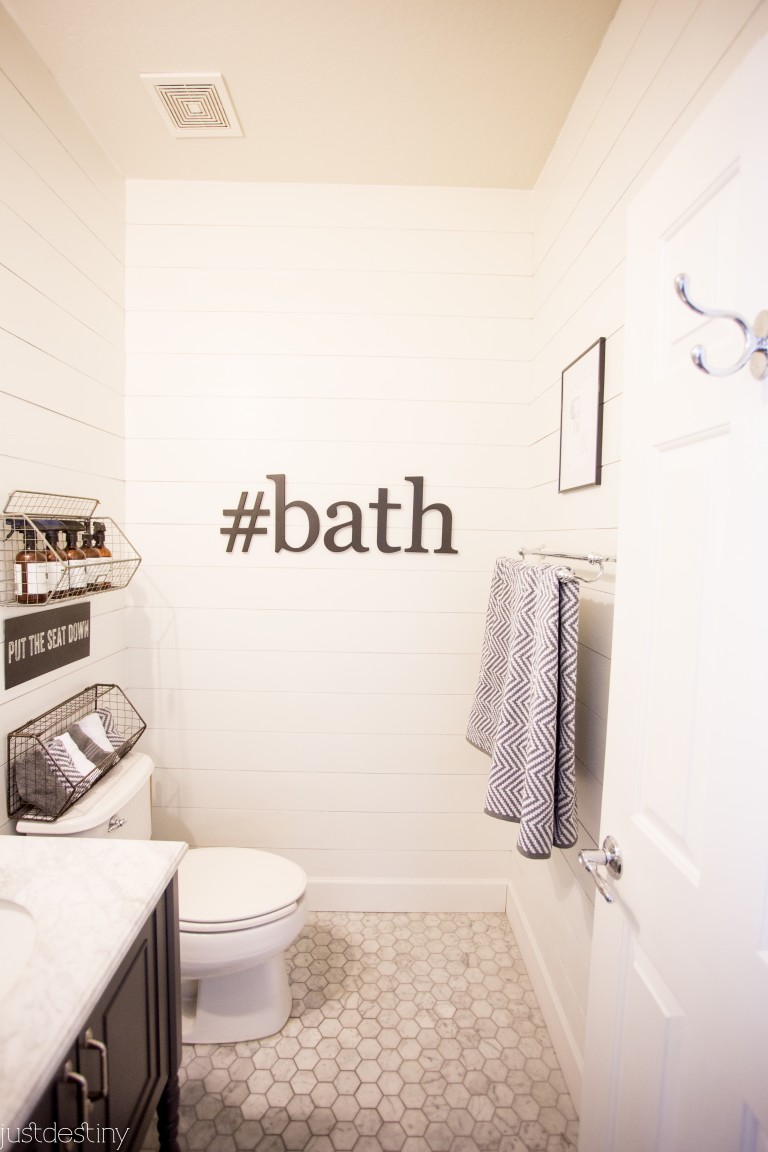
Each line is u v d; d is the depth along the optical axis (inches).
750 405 22.7
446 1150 46.9
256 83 53.3
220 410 71.0
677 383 29.0
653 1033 30.0
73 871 36.9
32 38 48.8
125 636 72.2
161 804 75.3
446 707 74.7
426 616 73.6
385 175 67.7
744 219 22.9
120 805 53.2
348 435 71.5
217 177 68.2
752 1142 22.0
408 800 75.9
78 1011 26.4
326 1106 50.4
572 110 56.2
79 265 58.8
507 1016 60.2
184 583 72.6
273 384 70.9
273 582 72.9
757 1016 21.7
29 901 33.9
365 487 72.1
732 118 23.8
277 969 57.9
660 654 30.6
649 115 40.4
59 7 45.6
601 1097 36.5
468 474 72.2
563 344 59.0
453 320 70.7
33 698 52.7
